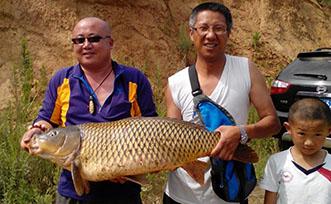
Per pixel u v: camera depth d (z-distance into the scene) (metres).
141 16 8.36
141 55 7.99
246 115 2.81
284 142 6.07
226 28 2.71
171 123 2.41
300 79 5.50
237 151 2.56
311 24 12.02
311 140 2.52
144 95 3.03
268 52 10.30
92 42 2.84
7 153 4.32
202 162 2.52
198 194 2.76
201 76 2.83
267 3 11.05
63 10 7.32
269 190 2.75
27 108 5.44
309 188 2.58
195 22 2.75
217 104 2.67
